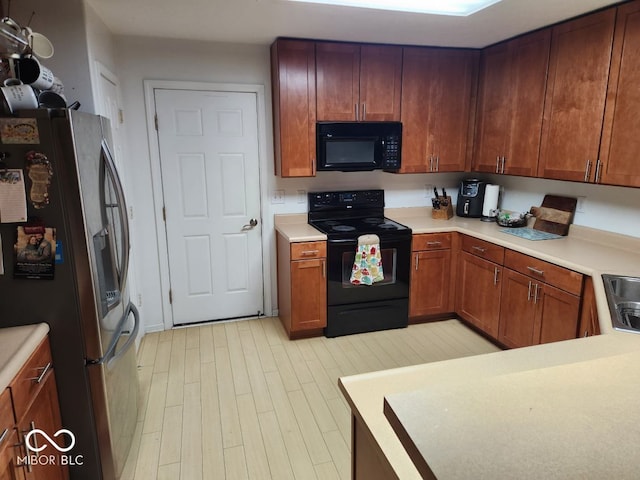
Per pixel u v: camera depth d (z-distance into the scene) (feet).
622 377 3.12
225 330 11.53
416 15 8.34
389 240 10.81
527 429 2.50
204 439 7.29
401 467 2.91
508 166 10.50
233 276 11.96
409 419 2.61
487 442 2.39
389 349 10.37
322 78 10.43
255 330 11.51
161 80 10.34
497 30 9.43
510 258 9.41
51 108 5.48
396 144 11.14
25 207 5.33
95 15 8.06
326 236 10.41
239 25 9.00
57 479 5.55
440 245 11.30
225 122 11.03
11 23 5.79
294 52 10.14
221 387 8.83
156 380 9.09
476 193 12.29
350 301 10.93
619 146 7.71
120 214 6.49
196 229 11.40
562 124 8.87
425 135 11.40
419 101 11.18
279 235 11.45
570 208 10.00
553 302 8.27
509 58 10.23
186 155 10.93
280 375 9.27
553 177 9.19
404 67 10.90
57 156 5.26
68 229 5.44
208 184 11.25
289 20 8.66
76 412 5.90
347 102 10.70
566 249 8.80
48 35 7.36
